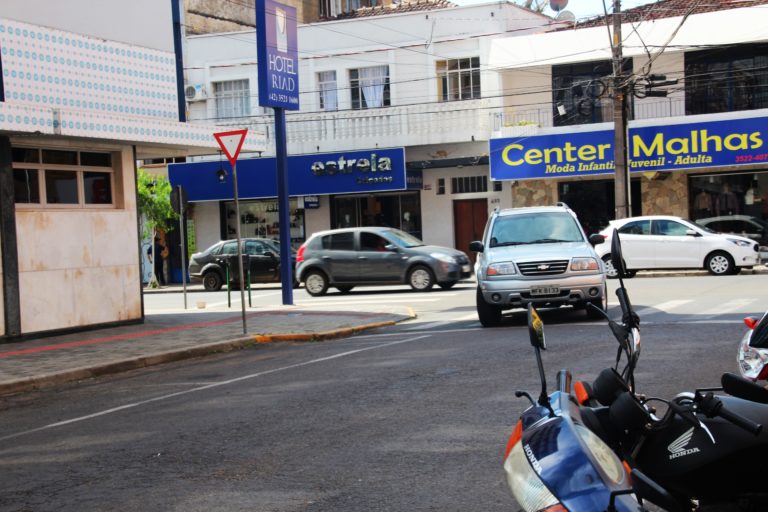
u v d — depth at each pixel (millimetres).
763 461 3574
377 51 33875
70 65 16391
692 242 24688
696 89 30328
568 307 17594
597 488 2686
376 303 21328
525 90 32312
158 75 18500
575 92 31828
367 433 7523
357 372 10805
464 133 32000
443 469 6309
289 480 6258
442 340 13508
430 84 33188
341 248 25031
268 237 35750
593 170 30250
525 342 12445
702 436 3598
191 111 36406
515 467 3010
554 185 31844
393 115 32906
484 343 12680
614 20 27078
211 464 6816
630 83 27641
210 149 18703
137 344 14633
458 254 24844
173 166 35875
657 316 14938
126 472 6730
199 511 5648
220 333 15734
